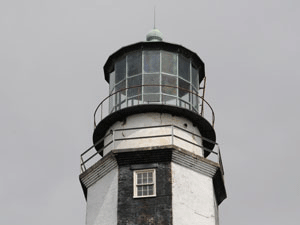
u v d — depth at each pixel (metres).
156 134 115.12
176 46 123.12
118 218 108.44
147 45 122.69
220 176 116.94
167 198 108.69
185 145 116.06
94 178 115.44
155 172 111.00
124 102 120.56
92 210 112.94
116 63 125.19
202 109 121.81
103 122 118.62
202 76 128.12
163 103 118.50
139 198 109.38
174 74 121.81
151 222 107.25
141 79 121.00
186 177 112.06
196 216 109.81
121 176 111.62
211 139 122.12
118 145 115.69
